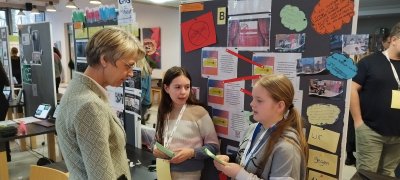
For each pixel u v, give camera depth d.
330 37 1.40
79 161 0.96
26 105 4.03
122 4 2.30
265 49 1.60
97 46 0.98
